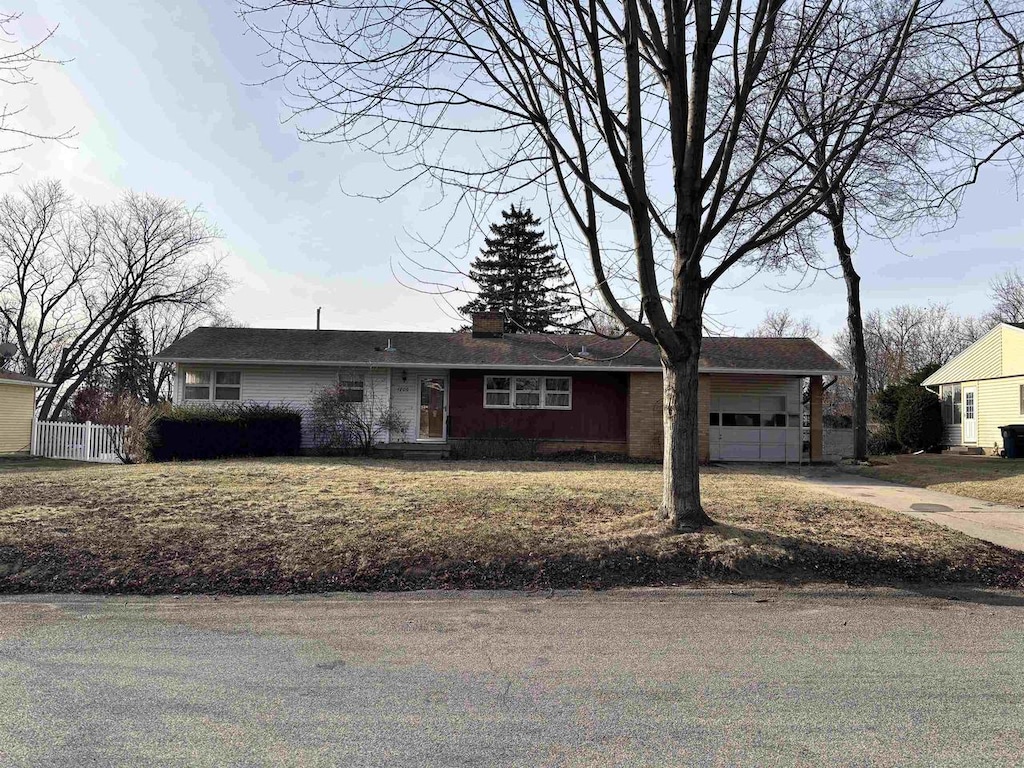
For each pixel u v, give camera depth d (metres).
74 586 5.78
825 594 5.72
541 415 18.92
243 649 4.36
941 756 2.94
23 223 33.38
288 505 8.45
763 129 6.91
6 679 3.81
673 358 7.25
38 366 35.28
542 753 2.95
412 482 10.91
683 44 6.89
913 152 7.73
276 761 2.87
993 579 6.24
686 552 6.44
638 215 6.66
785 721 3.29
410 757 2.91
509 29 6.68
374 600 5.53
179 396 18.88
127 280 34.47
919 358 55.47
